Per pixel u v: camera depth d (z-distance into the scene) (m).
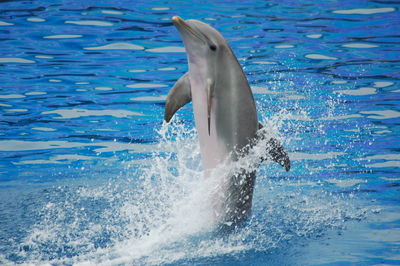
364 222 14.96
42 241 13.95
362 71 26.12
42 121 22.66
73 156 20.12
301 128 21.45
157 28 32.09
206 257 13.09
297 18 33.31
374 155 19.53
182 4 35.81
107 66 27.73
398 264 12.48
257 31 31.19
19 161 19.67
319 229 14.58
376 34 30.50
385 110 22.69
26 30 31.47
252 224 14.93
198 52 13.92
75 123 22.55
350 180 17.86
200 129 14.56
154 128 22.31
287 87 24.58
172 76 26.59
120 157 20.06
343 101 23.31
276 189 17.48
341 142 20.45
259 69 26.45
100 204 16.34
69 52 29.16
